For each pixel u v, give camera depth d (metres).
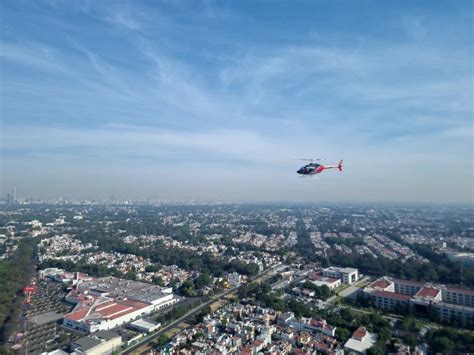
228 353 195.75
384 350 199.00
